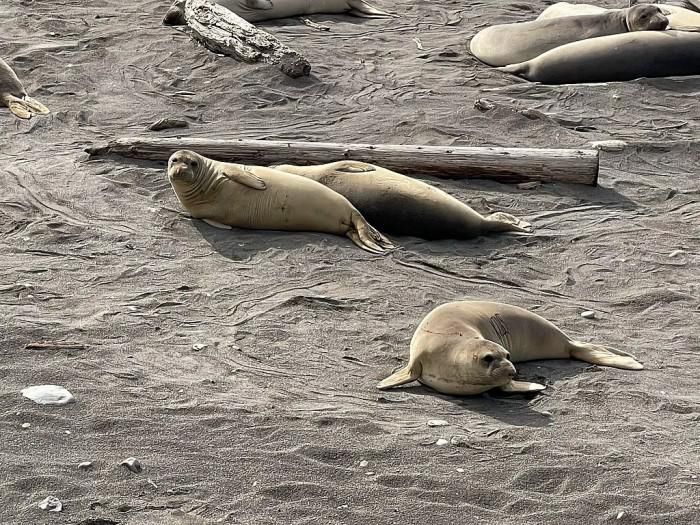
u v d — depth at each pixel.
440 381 7.78
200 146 13.05
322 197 11.13
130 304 9.27
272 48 17.33
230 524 5.87
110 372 7.80
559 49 17.45
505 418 7.47
